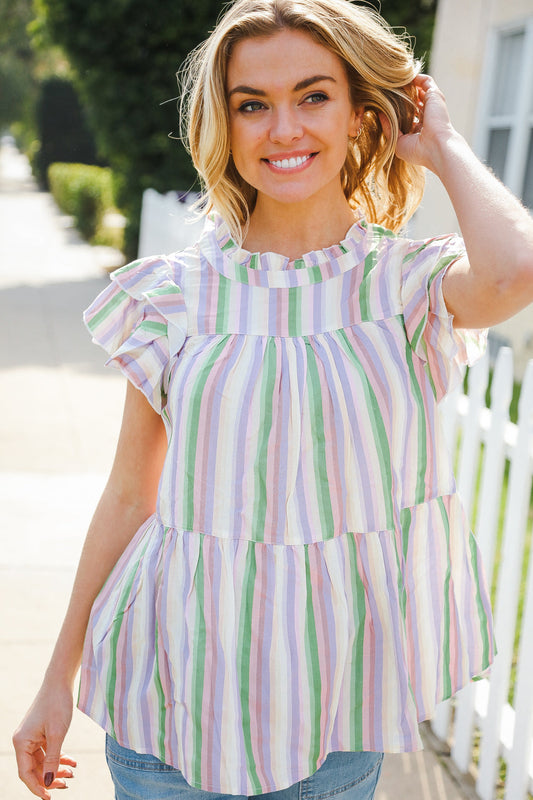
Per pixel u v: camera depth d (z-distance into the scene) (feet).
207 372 5.00
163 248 33.35
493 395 9.47
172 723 5.09
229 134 5.26
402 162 5.90
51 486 17.37
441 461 5.32
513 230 4.63
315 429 4.93
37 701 5.55
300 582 4.91
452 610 5.31
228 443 4.95
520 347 25.95
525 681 8.34
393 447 5.02
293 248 5.40
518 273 4.53
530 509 16.21
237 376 4.97
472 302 4.79
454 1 28.60
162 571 5.14
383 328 5.10
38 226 70.54
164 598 5.08
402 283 5.15
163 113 42.04
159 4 39.17
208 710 4.94
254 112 5.16
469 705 9.27
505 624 8.85
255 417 4.93
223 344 5.06
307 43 5.04
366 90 5.42
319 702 4.93
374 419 4.97
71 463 18.72
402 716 5.05
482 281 4.65
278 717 4.91
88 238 62.18
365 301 5.13
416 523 5.17
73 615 5.61
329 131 5.13
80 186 63.36
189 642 4.98
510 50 27.53
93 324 5.35
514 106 27.30
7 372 25.59
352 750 5.13
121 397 23.73
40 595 12.99
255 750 4.93
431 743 9.96
